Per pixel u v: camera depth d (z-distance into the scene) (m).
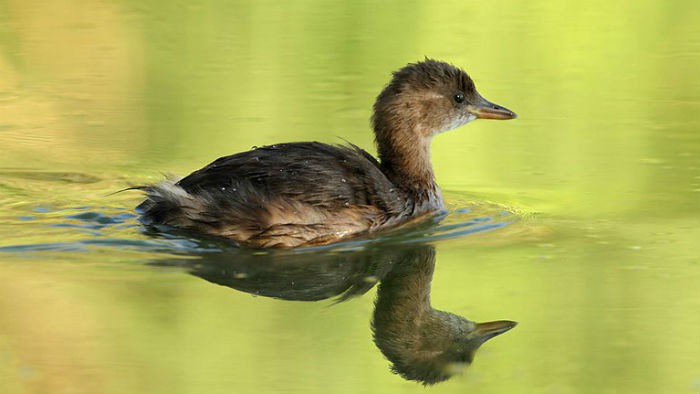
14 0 25.06
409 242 12.93
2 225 12.98
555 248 12.85
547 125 18.23
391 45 22.62
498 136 17.94
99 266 11.83
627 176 15.66
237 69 21.17
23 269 11.71
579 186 15.24
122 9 25.00
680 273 12.05
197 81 20.41
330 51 22.34
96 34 23.14
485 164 16.45
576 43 22.92
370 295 11.83
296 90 19.84
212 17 24.55
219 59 21.83
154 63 21.50
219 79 20.52
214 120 18.00
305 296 11.70
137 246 12.35
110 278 11.57
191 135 17.19
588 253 12.70
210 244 12.41
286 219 12.40
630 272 12.09
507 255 12.64
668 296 11.46
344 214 12.70
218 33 23.42
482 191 15.14
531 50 22.42
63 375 9.72
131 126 17.64
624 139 17.34
